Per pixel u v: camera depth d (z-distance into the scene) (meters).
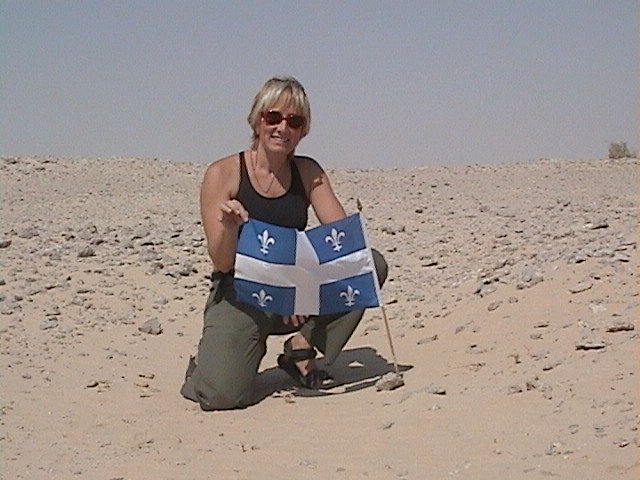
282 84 3.54
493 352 3.81
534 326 4.02
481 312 4.43
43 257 5.99
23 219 8.02
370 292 3.61
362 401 3.43
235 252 3.50
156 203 9.21
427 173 12.46
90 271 5.61
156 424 3.30
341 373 3.88
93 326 4.62
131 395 3.65
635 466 2.56
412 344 4.20
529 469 2.62
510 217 7.63
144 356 4.23
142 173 12.16
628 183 10.70
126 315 4.82
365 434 3.06
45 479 2.82
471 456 2.77
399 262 5.99
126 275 5.56
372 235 7.09
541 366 3.47
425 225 7.47
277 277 3.51
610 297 4.17
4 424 3.31
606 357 3.43
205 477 2.79
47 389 3.70
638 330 3.66
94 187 10.63
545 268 4.87
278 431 3.17
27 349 4.22
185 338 4.52
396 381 3.53
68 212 8.55
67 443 3.12
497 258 5.63
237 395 3.43
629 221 6.66
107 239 6.60
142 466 2.90
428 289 5.17
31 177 11.62
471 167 13.16
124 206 8.99
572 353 3.56
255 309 3.53
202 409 3.46
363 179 11.76
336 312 3.61
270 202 3.60
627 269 4.57
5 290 5.15
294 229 3.58
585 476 2.54
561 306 4.19
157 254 6.05
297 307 3.54
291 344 3.75
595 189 10.08
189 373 3.75
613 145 14.61
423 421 3.11
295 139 3.58
